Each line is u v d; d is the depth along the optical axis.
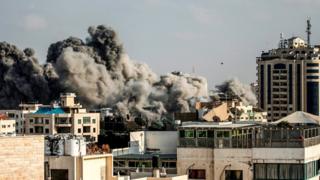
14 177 67.50
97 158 89.94
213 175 119.81
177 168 121.38
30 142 68.62
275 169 117.44
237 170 119.06
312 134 121.75
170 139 140.12
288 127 123.44
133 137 140.62
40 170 69.38
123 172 120.38
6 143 66.94
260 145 118.12
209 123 131.12
